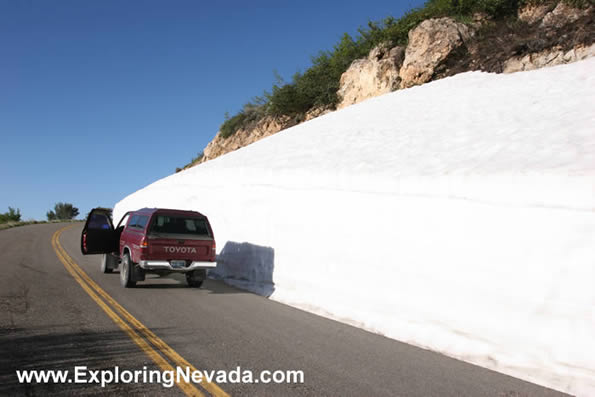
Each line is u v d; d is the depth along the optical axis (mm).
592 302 4699
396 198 7555
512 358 5164
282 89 32438
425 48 21250
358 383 4590
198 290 10195
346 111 21531
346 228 8359
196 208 16141
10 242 19641
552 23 17625
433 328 6223
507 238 5664
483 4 21406
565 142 7418
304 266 9188
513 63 17859
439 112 14453
